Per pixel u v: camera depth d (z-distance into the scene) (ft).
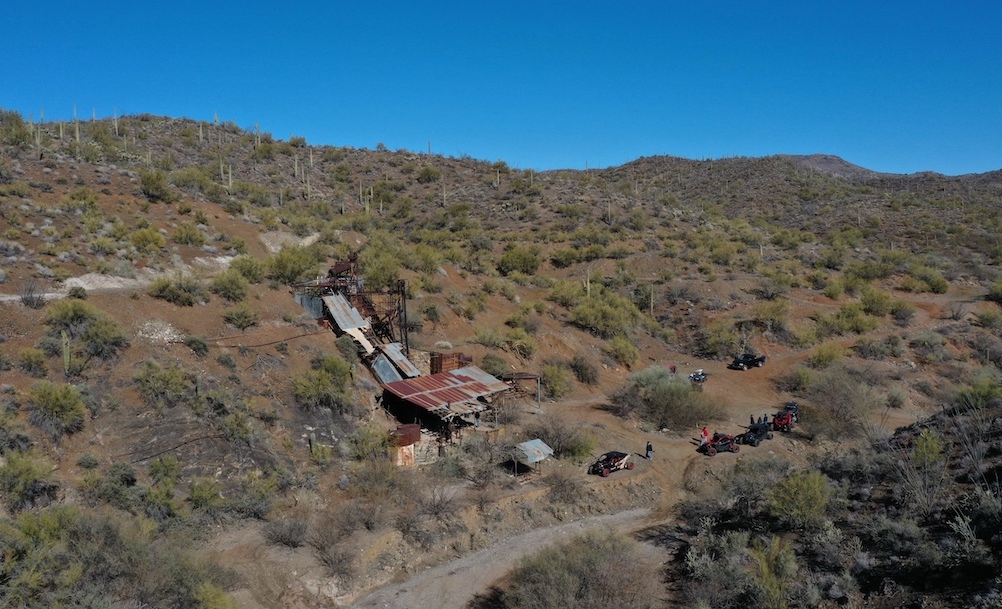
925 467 66.33
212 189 195.31
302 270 139.74
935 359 172.96
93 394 80.53
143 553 58.44
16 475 62.85
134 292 105.70
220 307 111.65
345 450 92.53
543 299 194.18
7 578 51.60
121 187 170.81
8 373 76.79
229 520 74.23
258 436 85.97
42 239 121.29
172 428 81.10
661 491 99.45
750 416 138.92
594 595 61.36
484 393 110.22
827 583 55.47
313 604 65.82
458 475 94.07
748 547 68.80
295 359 106.42
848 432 125.29
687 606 61.57
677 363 180.45
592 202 336.49
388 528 77.87
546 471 98.84
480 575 74.23
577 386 147.02
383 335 133.08
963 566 50.98
